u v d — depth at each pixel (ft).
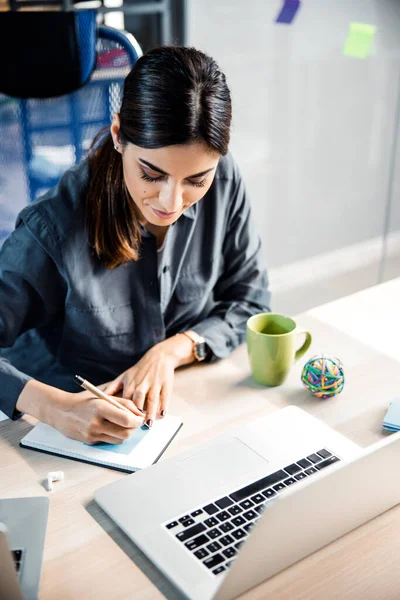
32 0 6.16
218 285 4.78
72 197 3.95
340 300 4.72
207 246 4.47
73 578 2.50
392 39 8.86
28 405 3.44
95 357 4.37
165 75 3.08
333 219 9.50
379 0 8.50
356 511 2.66
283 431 3.29
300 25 7.98
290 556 2.51
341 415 3.48
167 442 3.25
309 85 8.39
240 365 4.00
